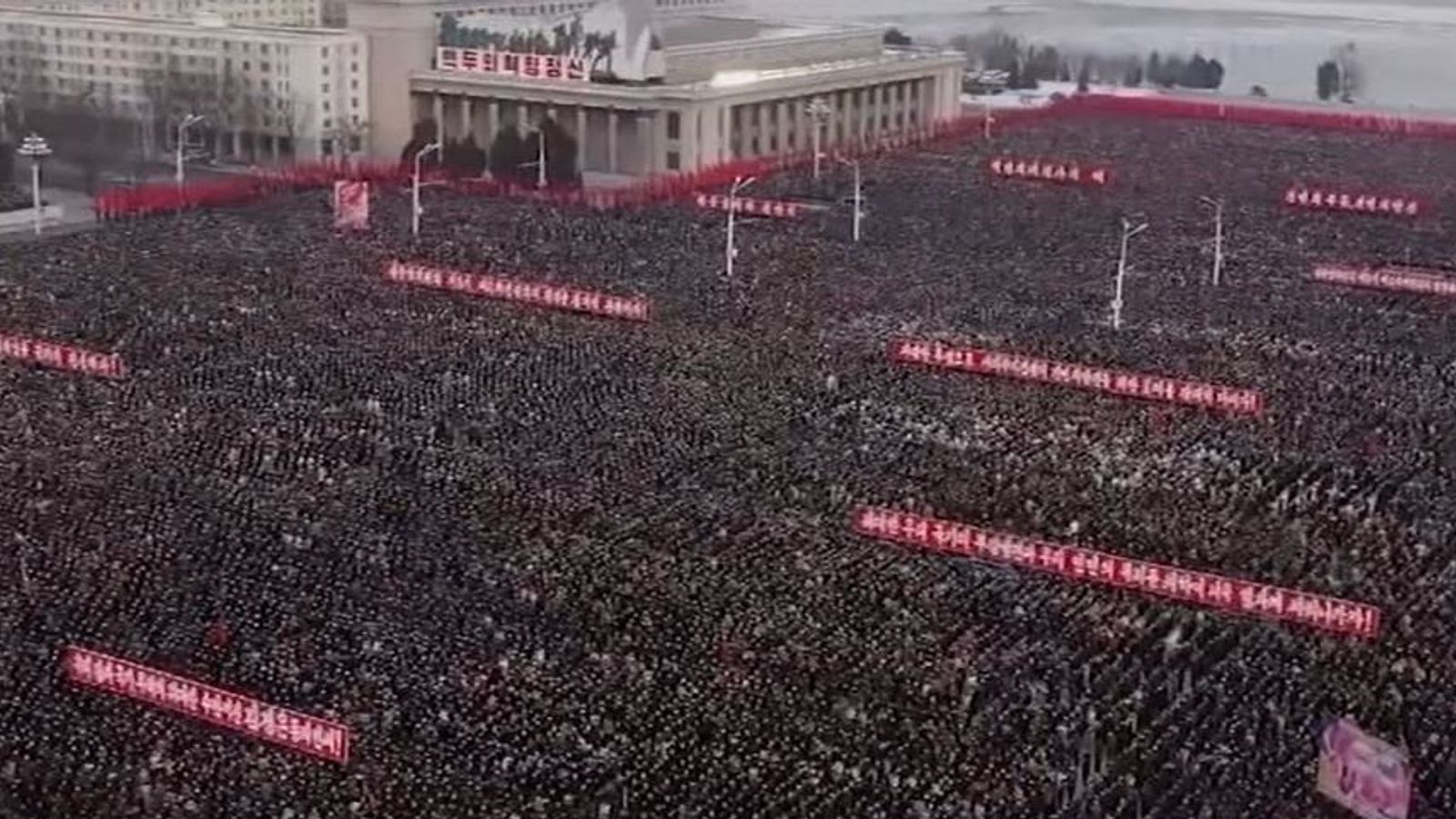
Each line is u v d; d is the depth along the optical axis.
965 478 111.44
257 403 125.25
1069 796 72.81
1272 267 177.25
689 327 148.88
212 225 192.25
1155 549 99.75
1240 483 111.81
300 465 111.62
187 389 128.25
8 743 74.56
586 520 102.69
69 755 73.75
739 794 71.75
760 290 163.12
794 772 73.50
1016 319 153.38
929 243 188.00
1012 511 105.69
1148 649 86.62
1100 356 140.38
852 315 154.12
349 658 83.50
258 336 143.75
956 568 96.06
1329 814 70.88
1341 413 126.50
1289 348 144.88
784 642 86.19
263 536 99.00
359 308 153.62
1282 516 106.25
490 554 96.94
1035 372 132.88
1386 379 136.12
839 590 92.88
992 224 199.00
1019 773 74.31
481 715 77.94
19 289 157.38
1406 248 188.75
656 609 89.88
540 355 139.25
